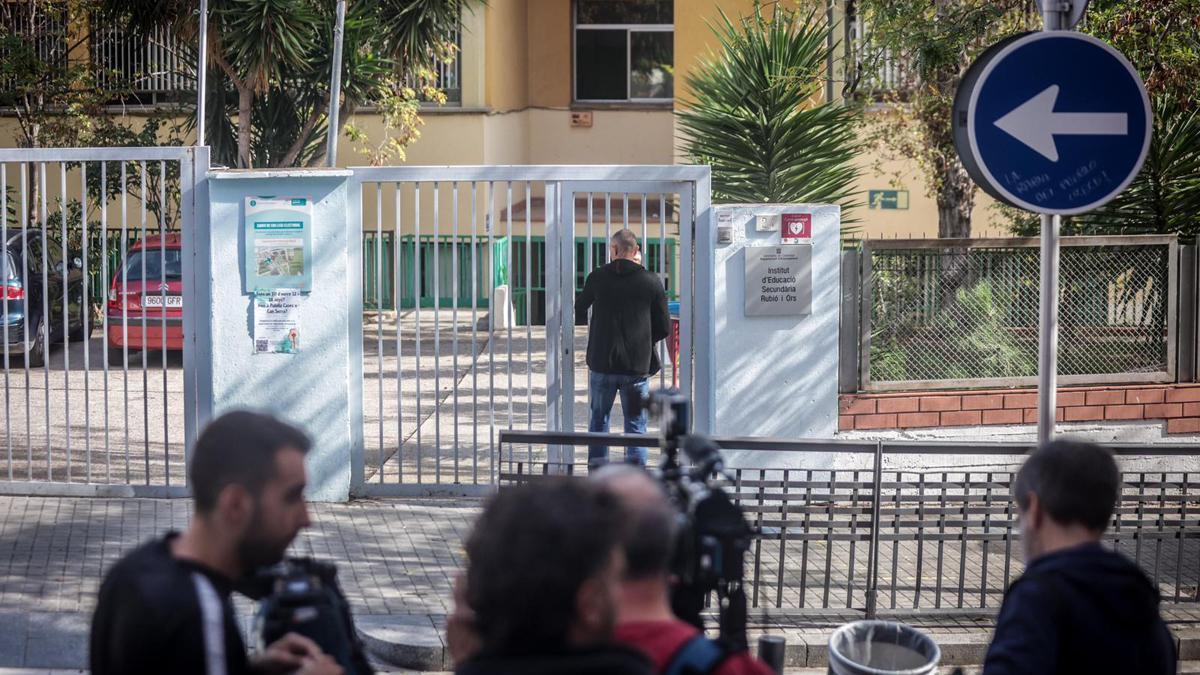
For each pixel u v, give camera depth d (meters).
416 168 8.62
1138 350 9.53
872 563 6.48
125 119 21.34
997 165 5.02
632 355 8.97
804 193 10.88
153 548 2.52
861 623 3.98
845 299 9.05
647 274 9.00
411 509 8.57
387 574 7.22
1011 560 7.66
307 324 8.62
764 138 10.94
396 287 8.67
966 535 6.53
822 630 6.36
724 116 10.91
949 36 11.41
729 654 2.33
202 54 11.16
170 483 9.20
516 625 2.05
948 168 15.90
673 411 2.97
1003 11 11.44
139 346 15.14
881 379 9.16
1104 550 2.96
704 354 8.94
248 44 15.67
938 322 9.23
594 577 2.07
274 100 18.22
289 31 15.86
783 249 8.80
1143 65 10.87
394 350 16.69
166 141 21.34
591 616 2.08
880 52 12.82
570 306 8.82
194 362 8.69
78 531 7.86
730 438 6.28
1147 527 7.23
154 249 15.24
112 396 13.10
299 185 8.55
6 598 6.60
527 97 25.23
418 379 8.80
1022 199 5.04
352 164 21.52
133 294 15.07
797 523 6.47
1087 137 5.06
